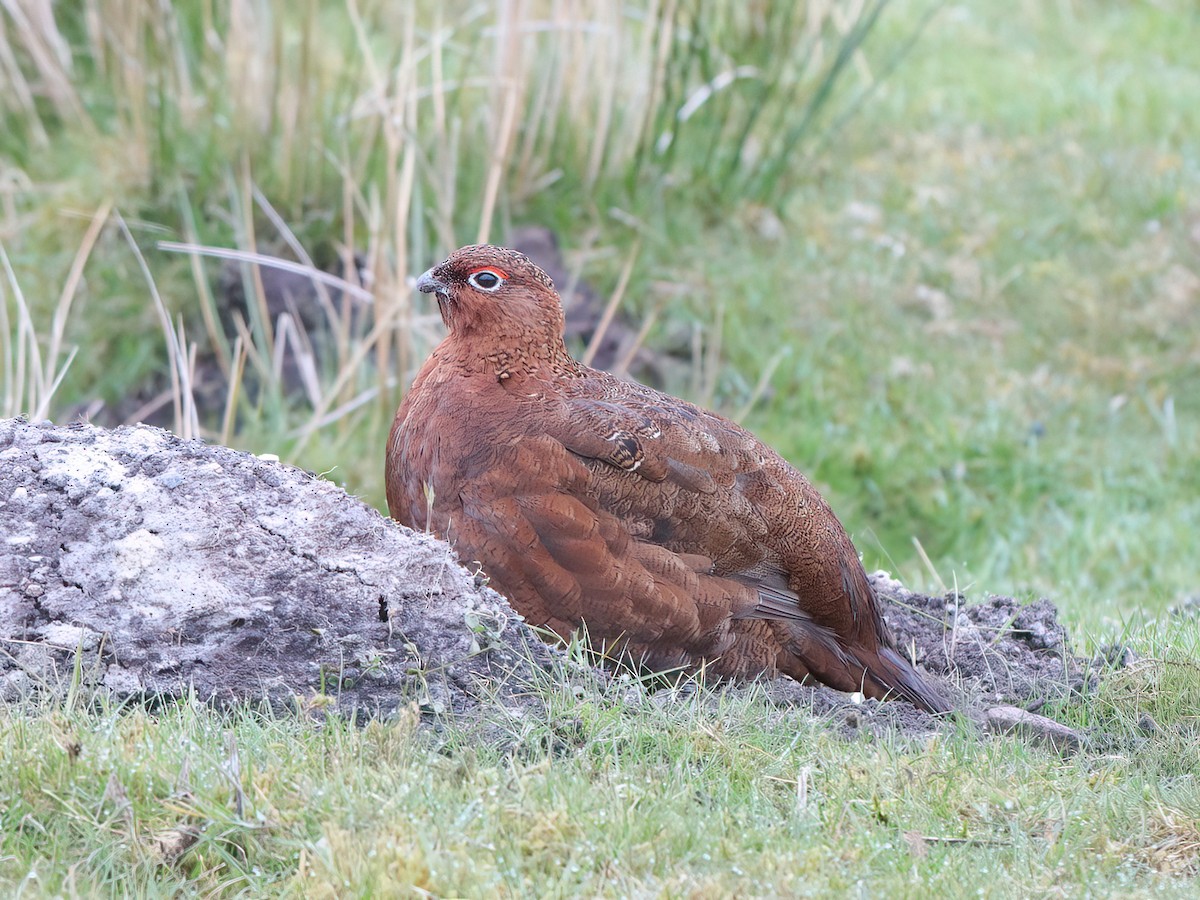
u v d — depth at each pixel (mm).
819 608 7867
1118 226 17047
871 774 6273
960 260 16297
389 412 12477
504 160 14430
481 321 7574
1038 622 8805
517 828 5496
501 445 7258
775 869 5391
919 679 7926
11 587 6605
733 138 16750
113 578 6688
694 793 5973
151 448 7352
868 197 17141
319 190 14586
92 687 6305
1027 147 18344
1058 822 6023
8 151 15062
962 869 5566
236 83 14453
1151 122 19109
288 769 5750
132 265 14055
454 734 6293
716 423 7824
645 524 7332
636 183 15812
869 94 18219
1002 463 14055
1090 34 22203
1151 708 7652
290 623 6715
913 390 14719
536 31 15195
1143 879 5672
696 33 15586
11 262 13828
